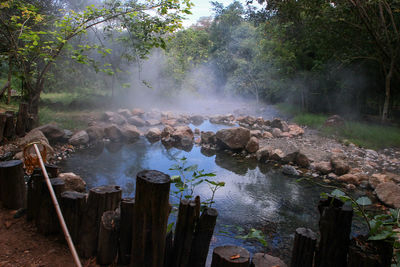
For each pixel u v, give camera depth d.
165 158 7.18
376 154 8.20
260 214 4.46
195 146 8.70
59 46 6.79
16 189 3.21
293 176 6.37
